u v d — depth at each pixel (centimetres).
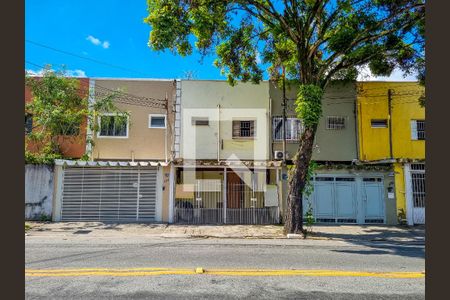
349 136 1900
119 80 1916
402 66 1467
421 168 1619
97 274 663
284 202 1583
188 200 1606
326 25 1299
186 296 546
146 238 1177
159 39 1085
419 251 984
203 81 1923
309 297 552
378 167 1608
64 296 540
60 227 1380
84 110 1742
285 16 1306
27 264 746
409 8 1165
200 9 1201
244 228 1427
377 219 1592
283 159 1641
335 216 1595
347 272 707
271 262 793
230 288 588
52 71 1755
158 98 1925
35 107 1688
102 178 1567
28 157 1548
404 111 1914
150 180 1568
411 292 584
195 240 1140
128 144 1888
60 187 1550
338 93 1923
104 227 1401
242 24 1409
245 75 1517
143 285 598
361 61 1361
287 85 1900
